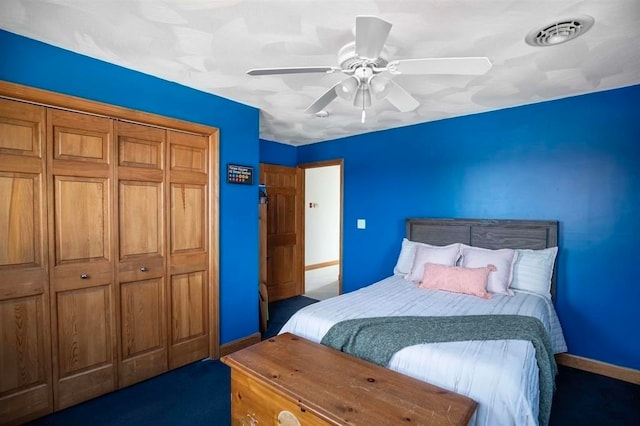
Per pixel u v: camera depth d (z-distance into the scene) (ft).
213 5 4.94
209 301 9.18
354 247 13.84
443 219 11.07
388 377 4.92
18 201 6.14
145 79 7.55
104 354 7.28
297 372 5.07
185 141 8.57
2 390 6.05
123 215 7.51
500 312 6.98
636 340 8.07
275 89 8.50
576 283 8.80
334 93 6.07
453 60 4.91
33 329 6.35
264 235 12.14
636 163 7.98
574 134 8.79
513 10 4.94
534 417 4.28
